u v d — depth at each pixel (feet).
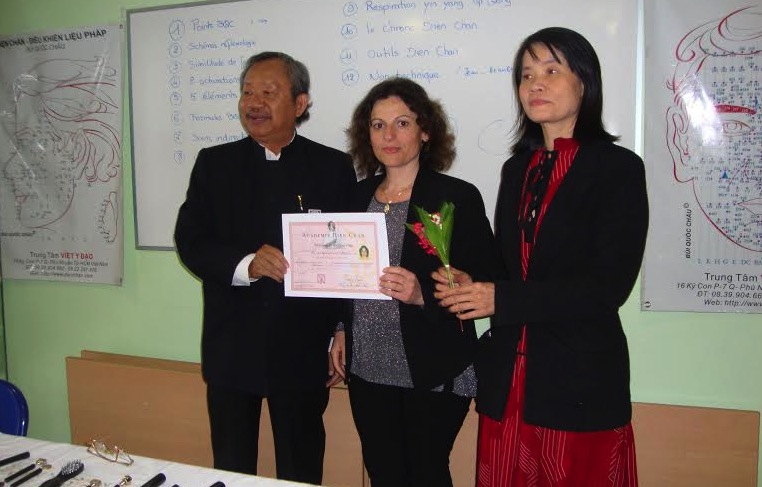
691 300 6.34
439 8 6.74
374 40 6.99
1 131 8.55
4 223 8.77
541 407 4.32
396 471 5.28
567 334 4.32
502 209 4.88
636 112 6.29
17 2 8.43
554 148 4.48
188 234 5.68
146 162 7.99
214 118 7.67
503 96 6.66
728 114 6.04
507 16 6.55
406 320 5.08
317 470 5.96
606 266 4.15
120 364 8.09
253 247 5.59
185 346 8.20
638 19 6.18
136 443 8.05
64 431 9.04
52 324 8.88
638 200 4.17
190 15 7.60
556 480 4.34
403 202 5.24
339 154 5.92
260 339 5.47
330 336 5.98
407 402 5.13
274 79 5.44
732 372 6.39
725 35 5.97
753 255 6.13
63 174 8.36
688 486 6.31
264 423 7.54
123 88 7.99
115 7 7.95
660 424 6.35
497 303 4.19
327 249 4.95
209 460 7.73
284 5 7.25
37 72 8.30
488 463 4.79
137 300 8.36
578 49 4.27
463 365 5.07
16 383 9.20
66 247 8.50
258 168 5.69
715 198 6.16
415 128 5.15
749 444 6.11
